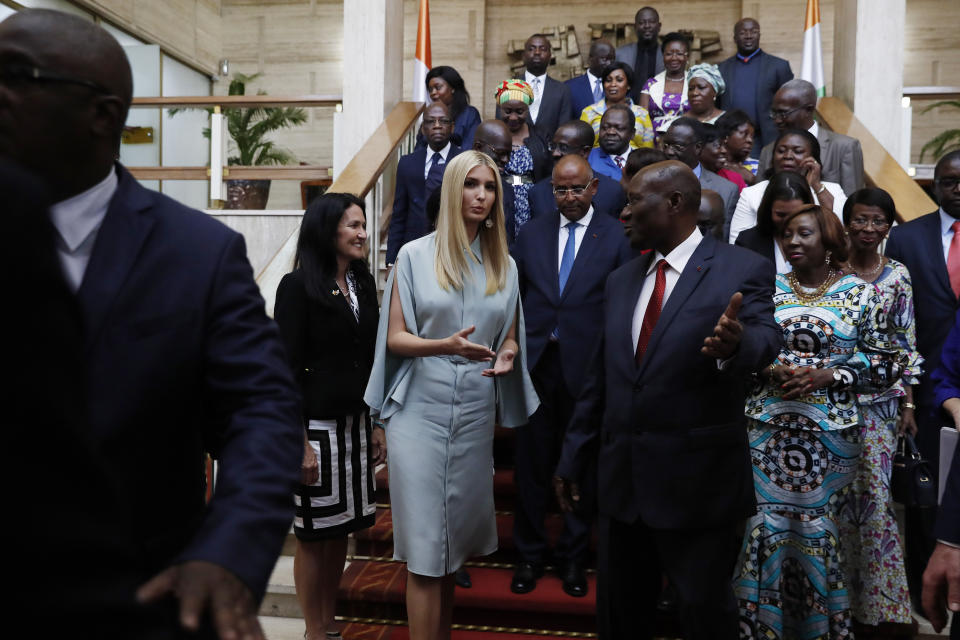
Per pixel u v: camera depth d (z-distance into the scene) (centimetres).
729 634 253
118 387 118
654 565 276
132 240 125
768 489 303
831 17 1013
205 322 127
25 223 81
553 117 685
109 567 86
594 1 1060
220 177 629
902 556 324
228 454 119
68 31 116
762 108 696
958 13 1020
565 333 359
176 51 1047
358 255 324
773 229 358
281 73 1148
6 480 79
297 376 313
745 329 235
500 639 338
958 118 1021
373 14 606
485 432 300
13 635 79
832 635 298
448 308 293
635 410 258
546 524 397
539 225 384
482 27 1066
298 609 361
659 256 270
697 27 1046
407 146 618
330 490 319
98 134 120
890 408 329
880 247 458
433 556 283
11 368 80
